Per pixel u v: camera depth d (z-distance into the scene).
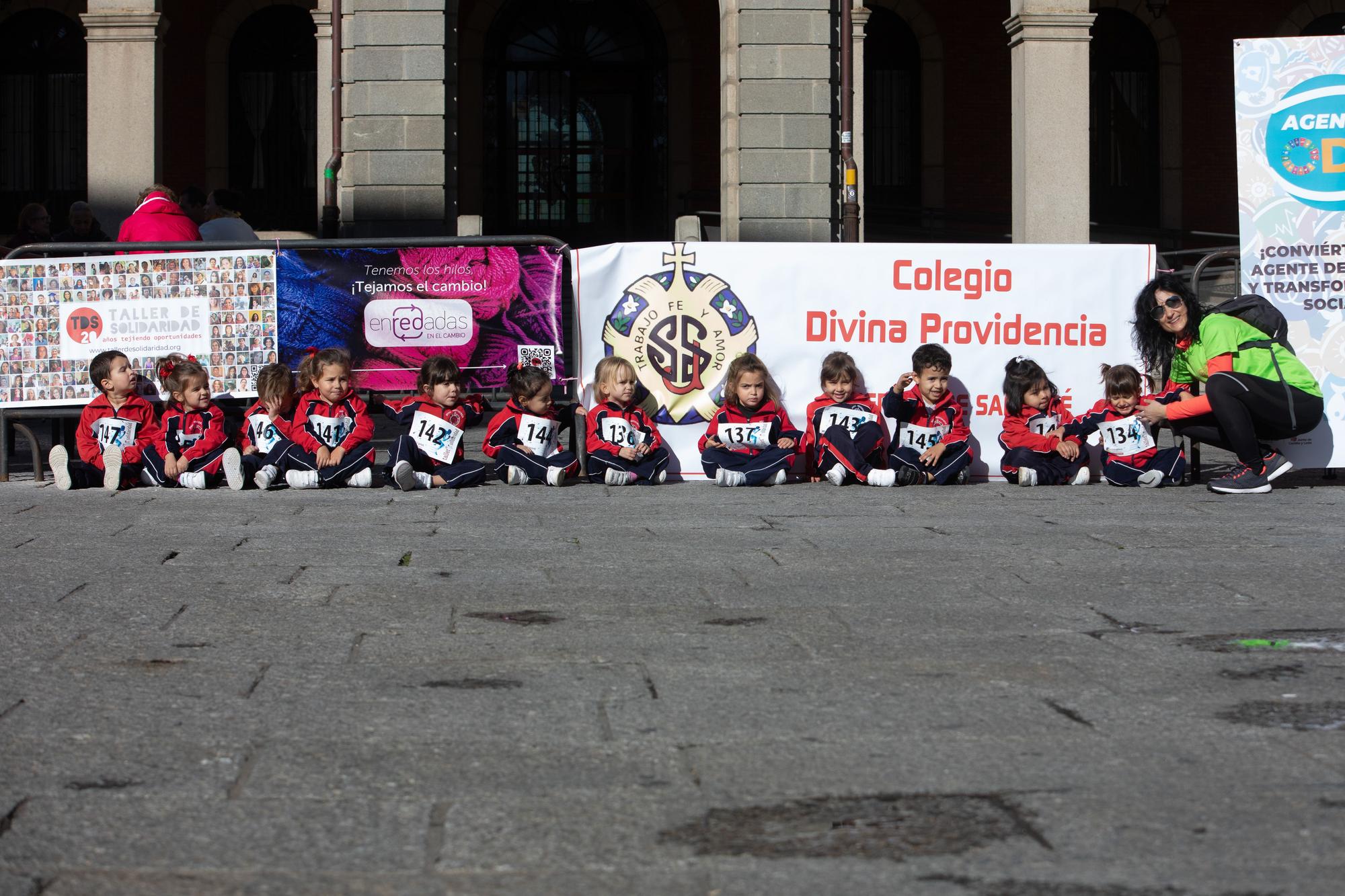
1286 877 2.48
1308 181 8.29
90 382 8.40
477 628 4.42
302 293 8.35
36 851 2.62
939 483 8.39
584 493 7.93
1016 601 4.82
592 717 3.45
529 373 8.22
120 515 6.91
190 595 4.91
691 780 3.00
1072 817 2.77
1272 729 3.33
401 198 14.73
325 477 8.05
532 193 22.89
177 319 8.38
